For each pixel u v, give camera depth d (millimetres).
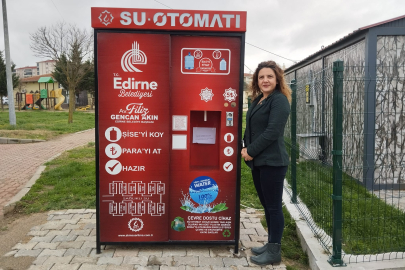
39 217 4168
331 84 3551
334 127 2832
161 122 3090
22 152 9062
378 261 2906
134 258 3098
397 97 5289
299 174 5086
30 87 41812
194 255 3188
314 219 3867
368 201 4543
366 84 5285
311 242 3260
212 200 3197
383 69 5266
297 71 9680
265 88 2900
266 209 3135
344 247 3240
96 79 3018
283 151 2887
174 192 3180
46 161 7730
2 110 30359
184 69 3059
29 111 29531
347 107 6043
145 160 3129
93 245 3352
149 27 2969
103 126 3070
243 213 4383
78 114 25578
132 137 3098
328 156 4086
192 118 3271
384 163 5375
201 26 2982
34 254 3162
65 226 3848
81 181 5727
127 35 2988
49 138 11930
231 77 3074
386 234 3551
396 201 4703
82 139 11898
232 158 3160
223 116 3107
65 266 2939
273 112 2795
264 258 3041
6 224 4047
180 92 3080
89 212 4305
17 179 6160
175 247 3340
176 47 3035
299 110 5879
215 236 3236
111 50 2998
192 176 3170
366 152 5312
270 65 2908
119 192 3145
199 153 3311
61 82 31016
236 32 3018
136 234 3195
